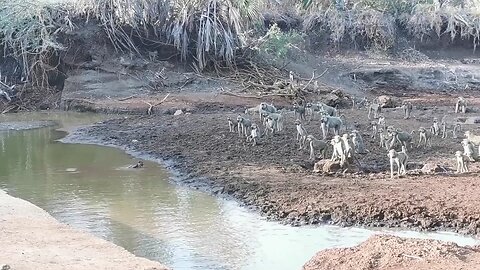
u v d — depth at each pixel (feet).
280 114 85.71
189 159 70.95
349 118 97.40
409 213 49.21
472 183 55.98
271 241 45.65
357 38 157.38
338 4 163.53
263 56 133.08
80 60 127.85
